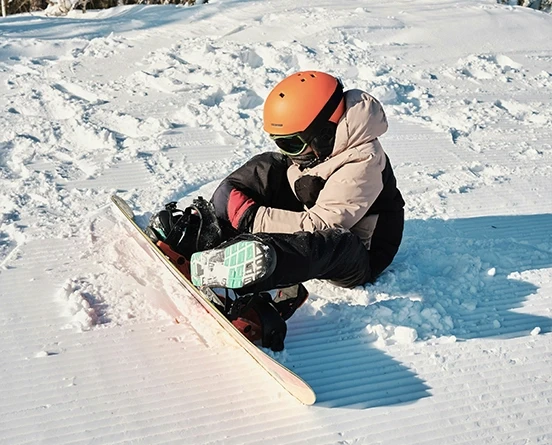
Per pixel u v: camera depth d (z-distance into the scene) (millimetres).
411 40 8039
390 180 3025
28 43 7527
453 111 6035
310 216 2791
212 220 2906
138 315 2848
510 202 4289
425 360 2594
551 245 3682
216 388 2396
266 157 3096
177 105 5738
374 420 2264
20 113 5469
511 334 2801
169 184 4281
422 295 3025
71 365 2500
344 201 2768
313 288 3041
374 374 2500
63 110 5559
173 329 2754
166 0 11914
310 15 8625
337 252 2660
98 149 4820
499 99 6469
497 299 3086
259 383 2432
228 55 6945
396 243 3117
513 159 5078
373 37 7984
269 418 2256
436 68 7297
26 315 2820
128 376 2447
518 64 7707
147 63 6902
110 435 2154
